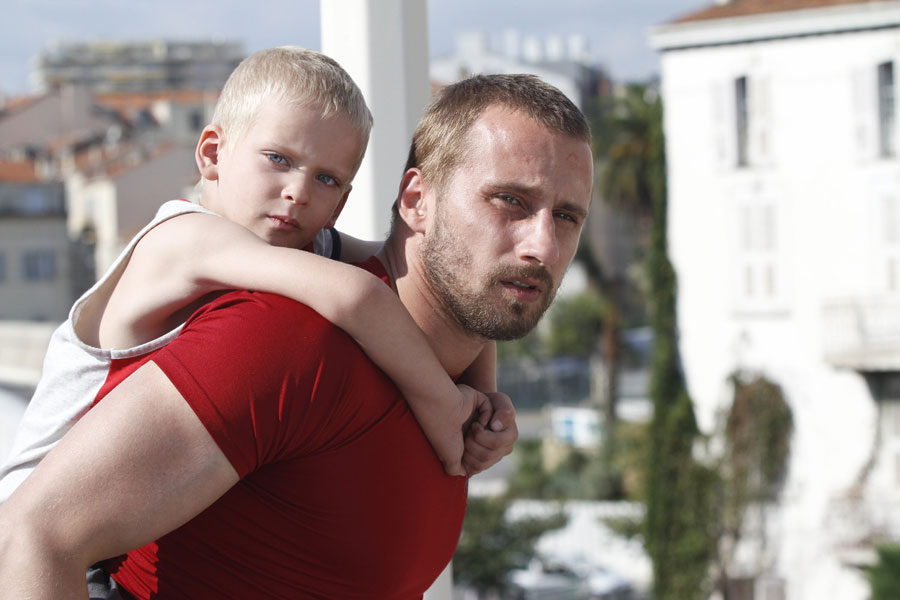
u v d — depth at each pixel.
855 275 20.06
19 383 14.39
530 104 1.55
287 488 1.42
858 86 19.98
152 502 1.29
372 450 1.46
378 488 1.48
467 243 1.54
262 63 1.75
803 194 20.47
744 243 20.84
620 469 28.39
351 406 1.42
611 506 24.83
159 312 1.55
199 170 1.83
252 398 1.33
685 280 21.22
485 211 1.53
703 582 20.17
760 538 20.09
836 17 20.05
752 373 20.64
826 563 19.50
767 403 20.28
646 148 32.06
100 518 1.26
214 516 1.44
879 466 19.62
